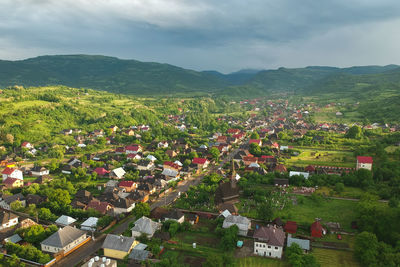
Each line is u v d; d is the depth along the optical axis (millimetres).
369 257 101500
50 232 127125
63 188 187250
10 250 115188
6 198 167000
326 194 172875
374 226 119250
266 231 116000
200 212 151500
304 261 102250
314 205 157750
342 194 170750
